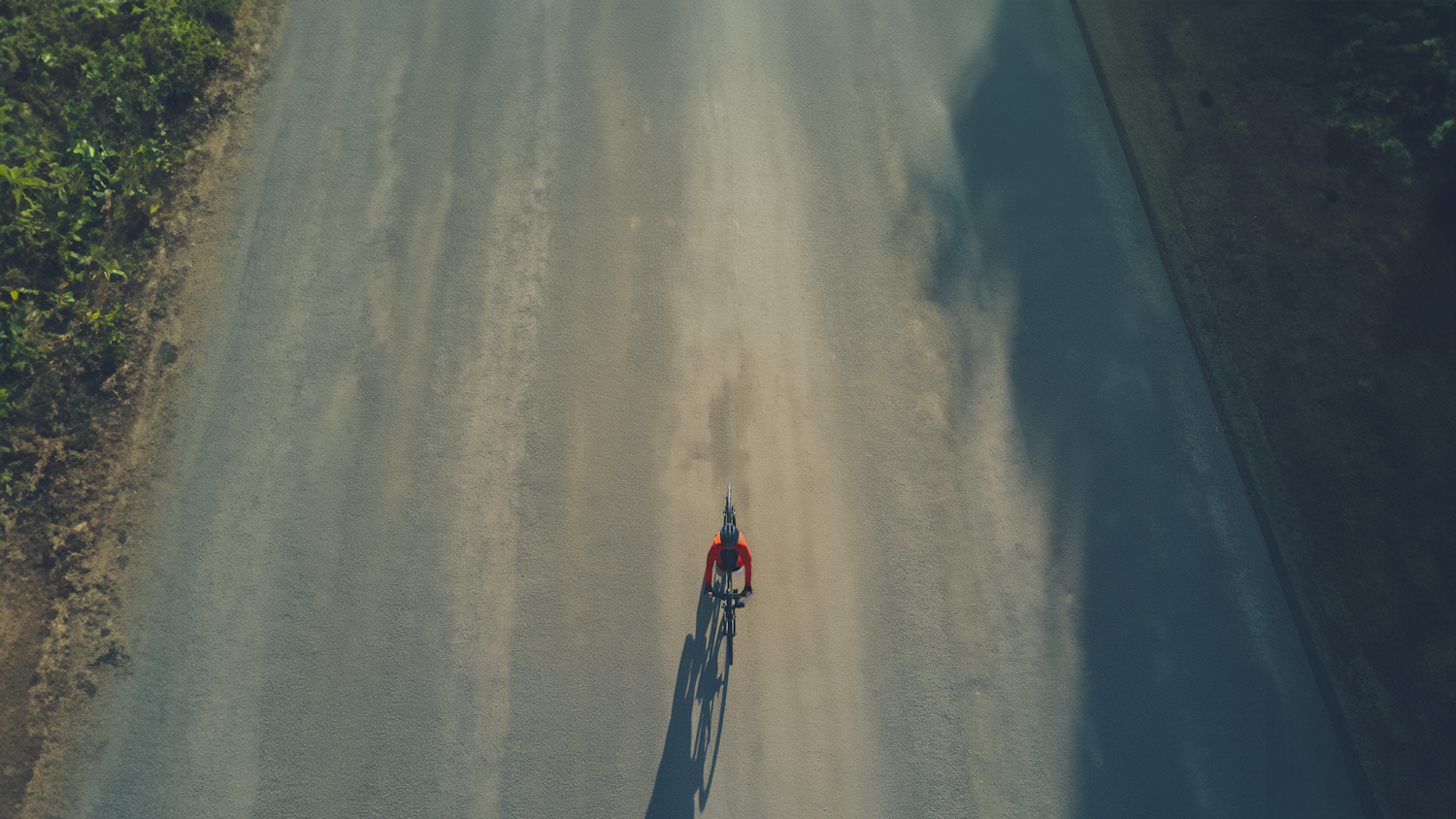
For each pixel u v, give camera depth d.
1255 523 10.16
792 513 9.86
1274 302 11.00
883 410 10.40
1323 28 12.45
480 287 10.63
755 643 9.30
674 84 12.00
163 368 9.78
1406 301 11.00
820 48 12.43
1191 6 12.70
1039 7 12.88
